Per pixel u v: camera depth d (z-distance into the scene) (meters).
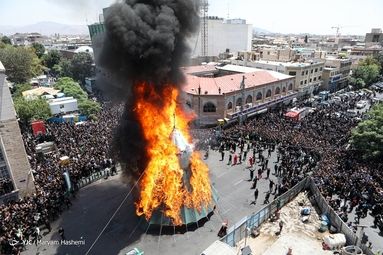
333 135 44.84
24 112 52.16
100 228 27.25
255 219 24.52
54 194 29.97
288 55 89.50
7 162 30.16
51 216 28.64
